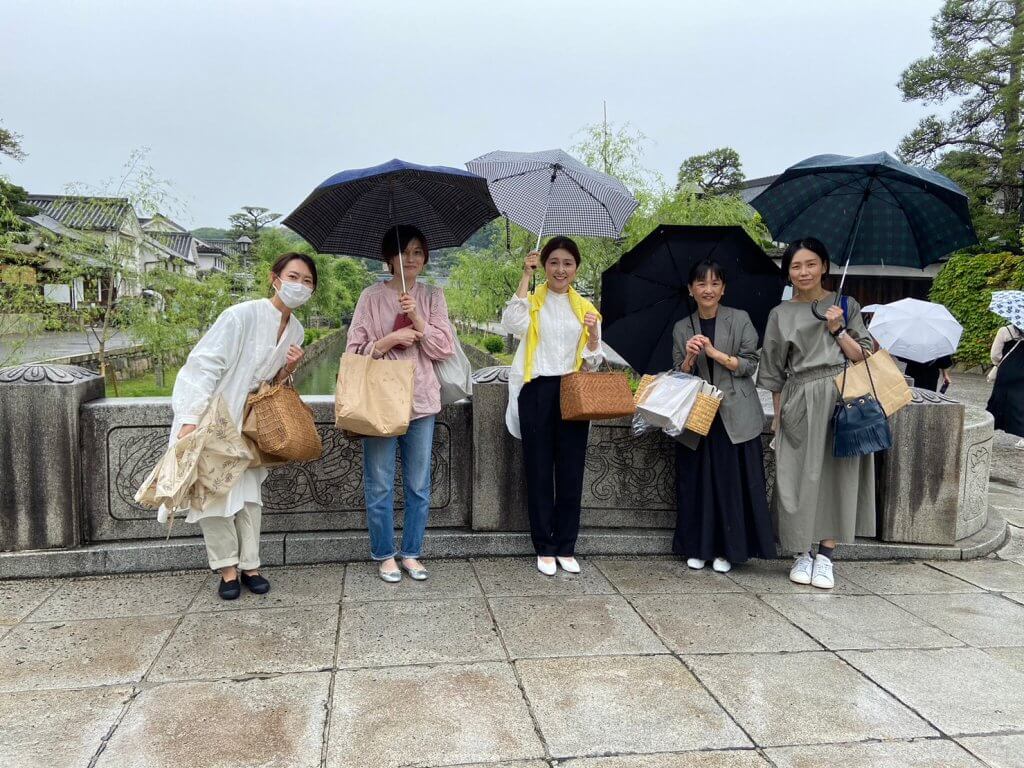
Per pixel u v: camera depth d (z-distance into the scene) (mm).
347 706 2293
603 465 3984
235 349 2947
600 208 3379
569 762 2033
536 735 2160
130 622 2875
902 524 3941
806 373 3385
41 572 3320
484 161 3475
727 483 3525
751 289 3709
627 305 3816
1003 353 6711
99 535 3482
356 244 3447
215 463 2857
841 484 3420
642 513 4012
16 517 3324
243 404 3002
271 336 3031
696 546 3641
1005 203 19969
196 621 2898
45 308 9539
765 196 3789
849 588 3477
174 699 2312
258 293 14992
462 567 3621
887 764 2055
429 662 2602
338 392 3014
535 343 3395
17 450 3301
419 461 3322
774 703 2379
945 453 3898
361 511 3734
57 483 3350
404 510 3578
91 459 3447
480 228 3617
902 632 2969
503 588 3344
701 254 3666
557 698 2377
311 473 3668
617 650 2736
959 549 3934
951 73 19438
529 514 3545
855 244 3656
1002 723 2285
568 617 3031
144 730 2137
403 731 2164
